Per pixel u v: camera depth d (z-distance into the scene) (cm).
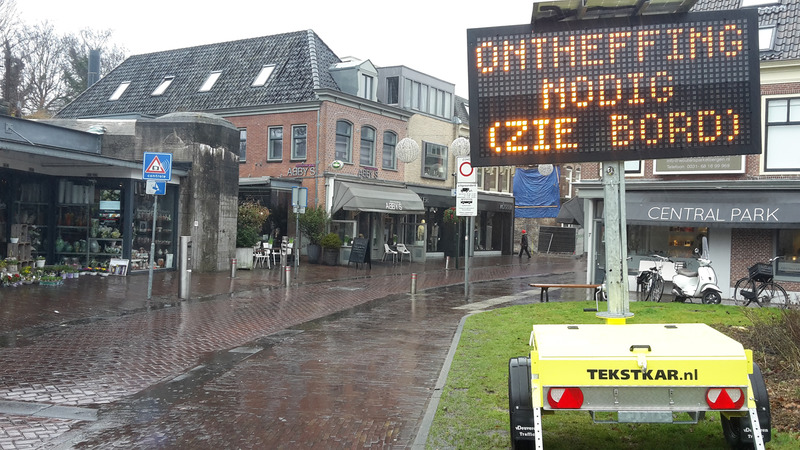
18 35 3797
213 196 2244
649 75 674
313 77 2905
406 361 920
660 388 446
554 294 1869
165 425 629
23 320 1160
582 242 4234
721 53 664
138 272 2025
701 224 1756
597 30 682
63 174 2039
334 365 893
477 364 857
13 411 659
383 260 3077
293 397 730
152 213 2111
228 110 3012
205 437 595
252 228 2497
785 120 1767
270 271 2353
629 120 678
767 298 1562
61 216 2045
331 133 2845
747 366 443
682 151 670
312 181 2836
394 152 3231
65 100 4078
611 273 677
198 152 2202
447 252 3619
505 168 4019
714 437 560
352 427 624
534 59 693
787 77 1761
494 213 3994
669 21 671
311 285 1959
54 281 1673
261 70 3097
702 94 666
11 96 3653
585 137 684
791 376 741
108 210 2019
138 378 809
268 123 2950
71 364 864
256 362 909
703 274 1566
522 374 499
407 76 3297
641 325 534
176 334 1096
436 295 1791
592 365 450
